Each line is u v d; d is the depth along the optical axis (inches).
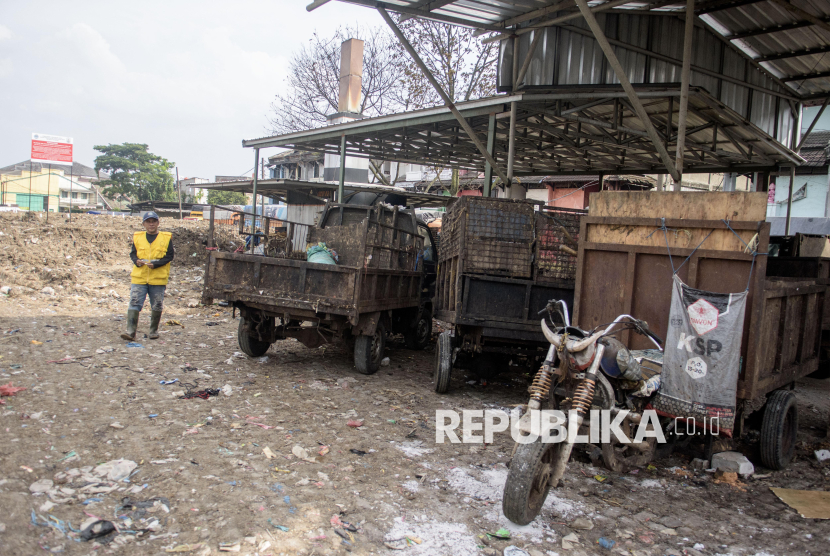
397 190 668.1
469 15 369.7
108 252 637.3
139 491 140.6
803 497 168.2
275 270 275.4
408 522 139.1
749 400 178.4
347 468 168.1
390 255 317.4
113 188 2677.2
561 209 267.4
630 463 172.6
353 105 1005.8
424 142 585.9
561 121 504.4
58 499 131.6
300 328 289.3
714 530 146.5
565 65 397.1
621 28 386.0
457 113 402.9
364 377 289.1
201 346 319.9
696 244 189.0
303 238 432.8
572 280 260.2
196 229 821.2
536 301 260.4
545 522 145.9
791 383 216.7
